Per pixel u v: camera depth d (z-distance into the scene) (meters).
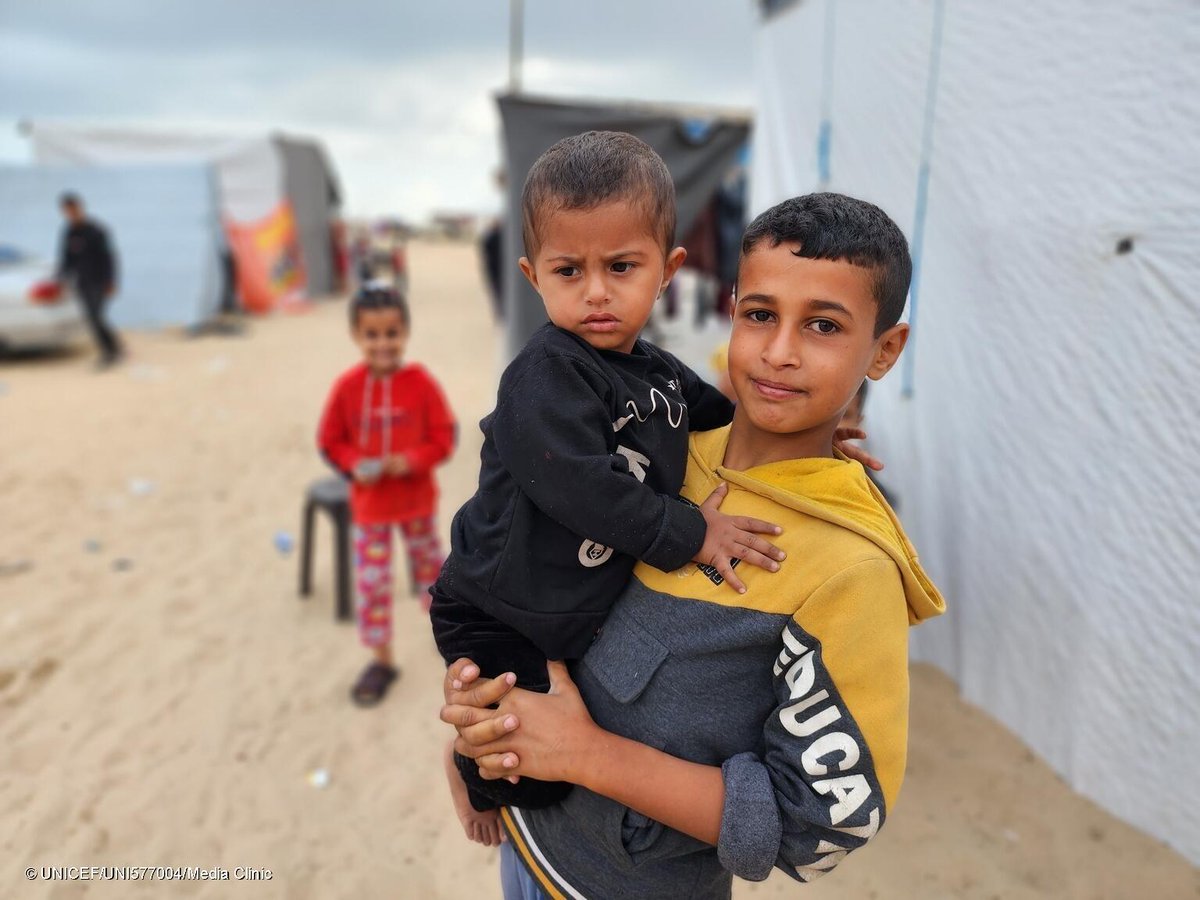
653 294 1.14
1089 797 2.54
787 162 4.58
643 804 1.02
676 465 1.17
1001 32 2.65
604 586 1.12
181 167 12.92
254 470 6.27
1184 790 2.28
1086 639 2.49
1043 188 2.52
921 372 3.19
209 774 2.94
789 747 0.98
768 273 0.99
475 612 1.21
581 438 1.04
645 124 5.45
